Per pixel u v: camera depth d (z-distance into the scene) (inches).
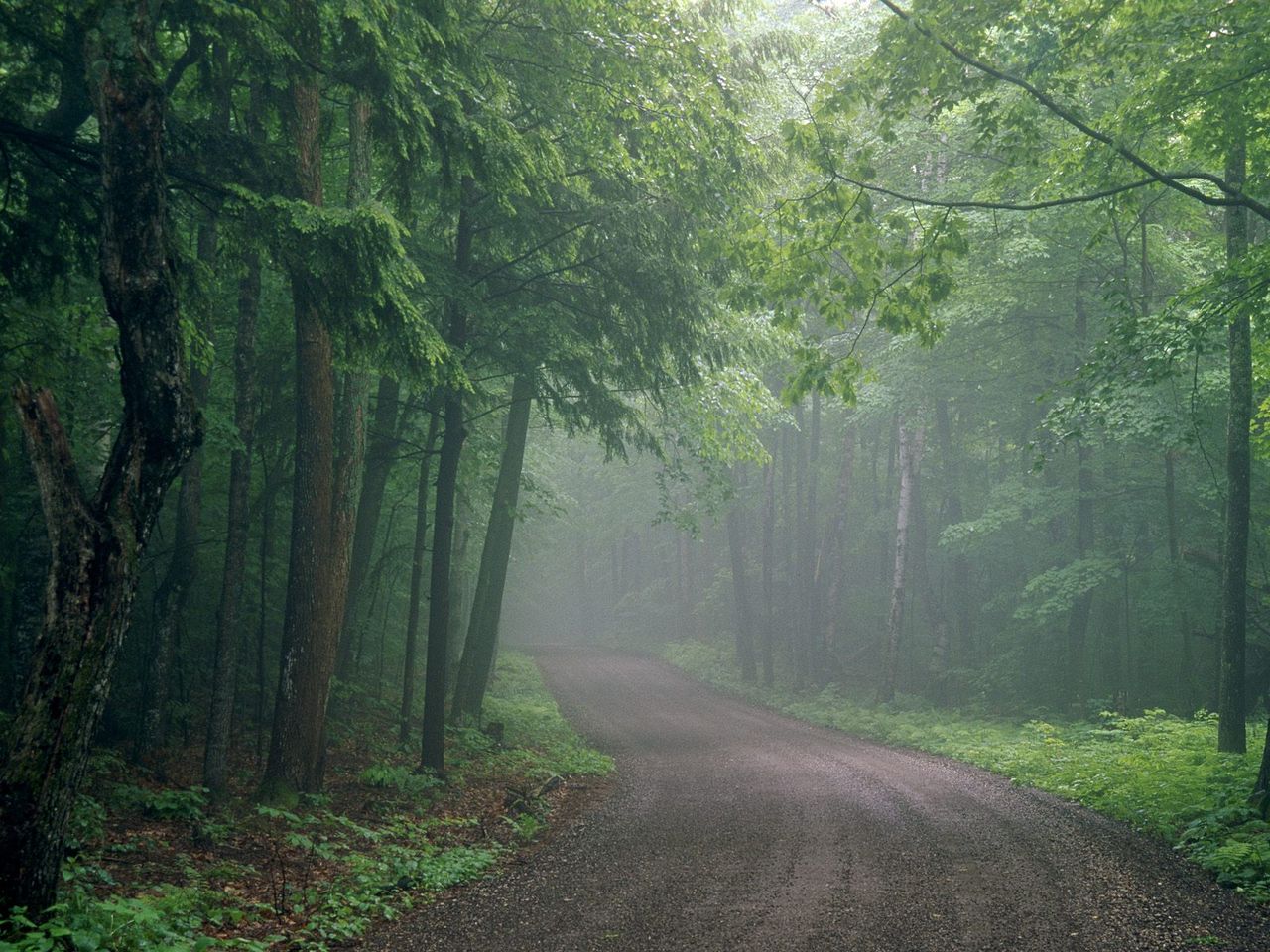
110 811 388.2
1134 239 796.0
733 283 484.1
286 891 321.7
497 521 845.2
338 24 325.7
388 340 357.4
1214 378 681.0
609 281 601.0
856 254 459.5
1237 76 414.6
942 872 361.1
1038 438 930.7
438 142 379.6
